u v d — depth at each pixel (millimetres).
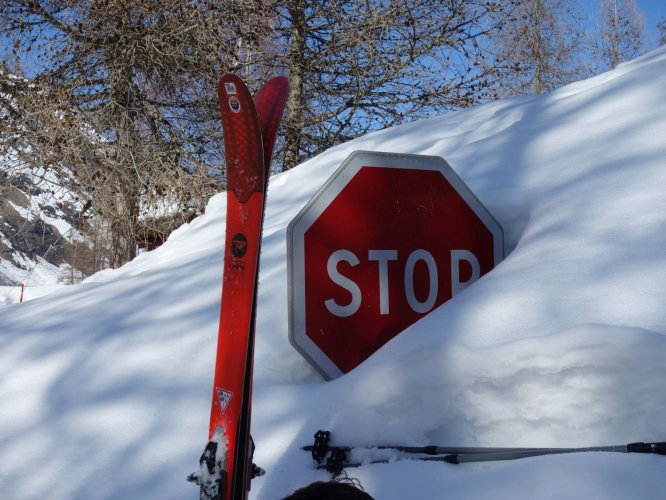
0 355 2775
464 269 2346
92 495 1940
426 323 2051
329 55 12016
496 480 1576
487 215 2396
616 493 1399
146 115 11508
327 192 2195
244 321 1604
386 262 2246
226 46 10961
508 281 2088
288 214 4176
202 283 3139
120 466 2031
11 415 2354
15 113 10922
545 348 1646
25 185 10844
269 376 2350
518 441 1689
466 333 1901
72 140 10250
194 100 11859
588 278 1948
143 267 4488
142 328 2770
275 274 2982
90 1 10500
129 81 11047
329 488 1055
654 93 3287
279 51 12211
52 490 1988
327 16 11883
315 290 2166
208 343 2559
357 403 1902
